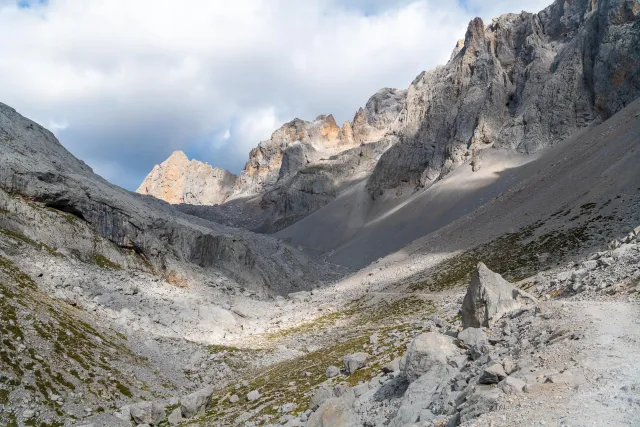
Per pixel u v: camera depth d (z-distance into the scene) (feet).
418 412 75.66
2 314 176.45
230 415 148.77
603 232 292.20
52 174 316.40
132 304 269.44
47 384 153.89
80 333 196.54
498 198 524.93
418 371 90.94
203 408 160.04
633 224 278.05
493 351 80.28
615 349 65.31
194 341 257.34
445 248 440.04
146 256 347.15
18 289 205.46
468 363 84.53
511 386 61.36
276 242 633.20
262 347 263.49
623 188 340.18
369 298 369.50
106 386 168.76
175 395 186.19
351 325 298.15
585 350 66.80
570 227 329.72
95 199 331.77
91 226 324.80
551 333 78.33
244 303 382.83
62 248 285.84
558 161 507.30
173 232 406.21
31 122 403.13
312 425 99.91
